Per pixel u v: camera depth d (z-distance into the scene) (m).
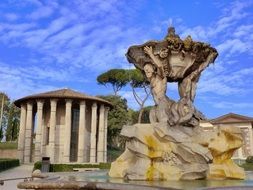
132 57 14.38
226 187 6.64
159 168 11.54
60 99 63.75
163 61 13.82
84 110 64.19
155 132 12.23
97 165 46.47
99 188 7.77
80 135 63.38
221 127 12.52
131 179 11.17
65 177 10.75
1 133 92.00
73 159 65.44
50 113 64.19
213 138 12.36
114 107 75.31
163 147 11.98
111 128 75.75
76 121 67.25
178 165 11.75
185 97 13.79
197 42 13.66
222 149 12.05
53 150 62.38
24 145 63.62
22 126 65.00
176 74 13.88
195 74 14.14
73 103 65.88
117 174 12.03
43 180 8.73
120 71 72.81
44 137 65.44
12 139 91.44
